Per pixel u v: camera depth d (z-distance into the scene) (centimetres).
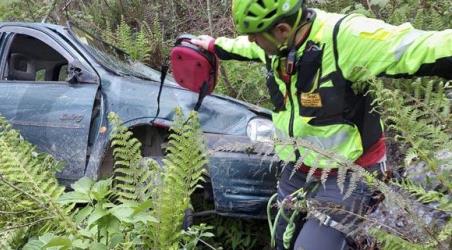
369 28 262
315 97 277
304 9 277
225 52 358
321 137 280
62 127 450
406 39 254
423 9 541
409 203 247
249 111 428
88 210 272
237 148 289
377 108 277
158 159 414
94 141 442
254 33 280
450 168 251
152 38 709
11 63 529
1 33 525
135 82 458
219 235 424
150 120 426
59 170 389
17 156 297
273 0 269
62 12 800
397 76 262
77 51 479
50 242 248
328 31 270
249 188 387
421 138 254
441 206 244
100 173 439
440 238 232
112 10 852
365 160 285
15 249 289
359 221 273
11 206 287
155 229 285
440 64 248
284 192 316
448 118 264
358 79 269
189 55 362
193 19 807
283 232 322
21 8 838
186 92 450
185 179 297
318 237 274
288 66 278
